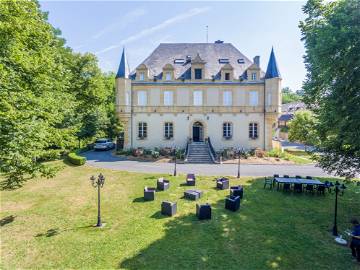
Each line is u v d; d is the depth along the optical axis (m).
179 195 16.67
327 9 15.00
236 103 33.62
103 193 17.14
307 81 15.52
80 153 34.59
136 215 13.40
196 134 34.88
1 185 16.75
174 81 33.62
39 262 9.12
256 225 12.18
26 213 13.71
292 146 50.25
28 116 11.19
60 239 10.80
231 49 36.84
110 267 8.75
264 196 16.50
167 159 29.52
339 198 16.27
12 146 10.19
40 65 12.84
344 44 10.37
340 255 9.67
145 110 33.81
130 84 33.53
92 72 35.62
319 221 12.76
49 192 17.38
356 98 10.84
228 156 30.44
